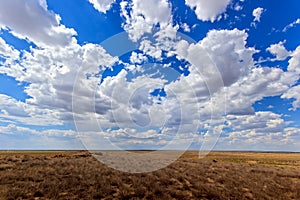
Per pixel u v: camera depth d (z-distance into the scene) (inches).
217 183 509.0
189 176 550.6
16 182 400.5
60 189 378.0
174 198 388.2
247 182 535.8
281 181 585.6
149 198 370.0
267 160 1609.3
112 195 374.9
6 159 705.0
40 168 537.6
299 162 1491.1
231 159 1515.7
